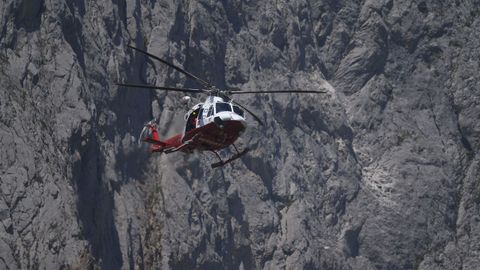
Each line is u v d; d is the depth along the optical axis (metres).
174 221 76.00
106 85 76.06
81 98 72.06
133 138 76.94
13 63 70.56
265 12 92.06
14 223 65.50
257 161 84.50
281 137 87.69
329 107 92.44
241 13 90.62
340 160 90.81
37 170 67.62
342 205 89.00
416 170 93.00
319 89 93.19
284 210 84.75
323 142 90.94
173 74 82.00
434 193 92.62
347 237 87.81
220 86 86.12
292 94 90.25
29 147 68.00
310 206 86.44
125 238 72.19
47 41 72.69
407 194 91.50
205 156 80.94
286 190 85.44
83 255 66.88
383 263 88.25
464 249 91.69
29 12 72.38
